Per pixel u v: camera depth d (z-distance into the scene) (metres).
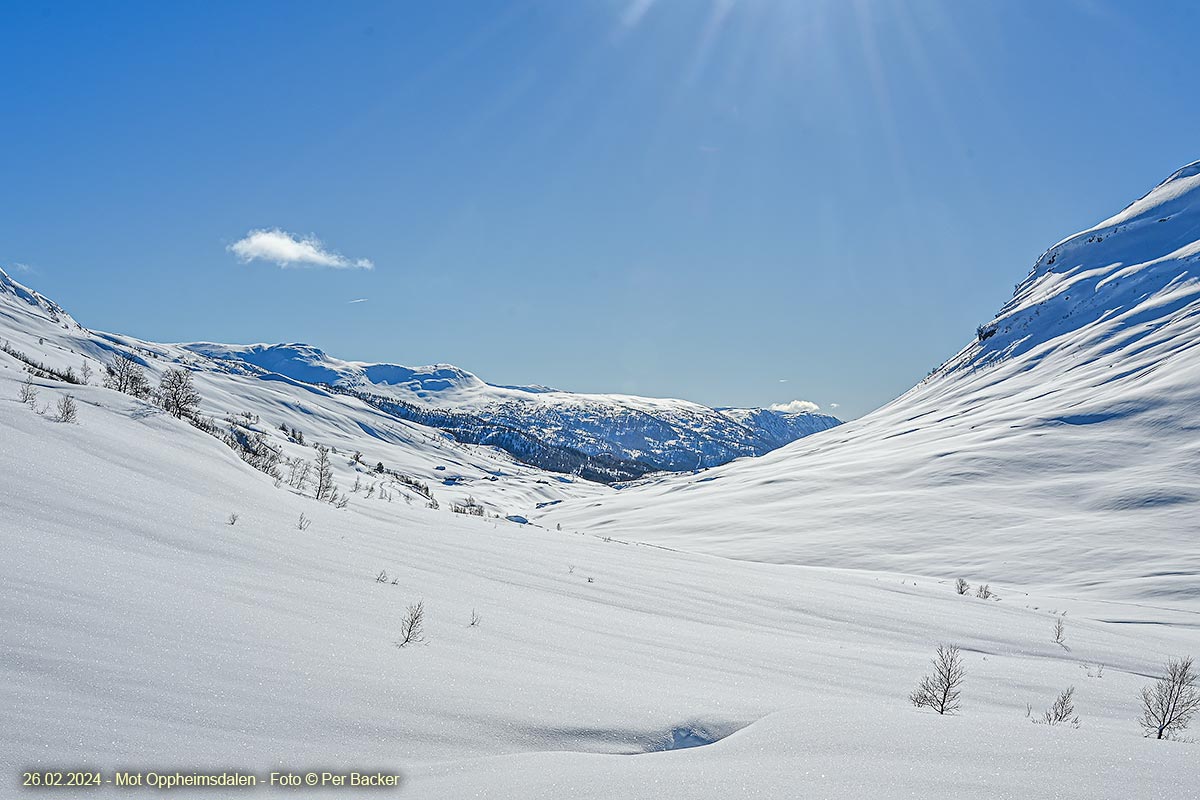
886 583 33.69
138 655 6.43
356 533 18.02
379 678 7.23
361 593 11.49
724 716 7.43
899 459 127.44
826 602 22.86
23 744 4.64
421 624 10.25
